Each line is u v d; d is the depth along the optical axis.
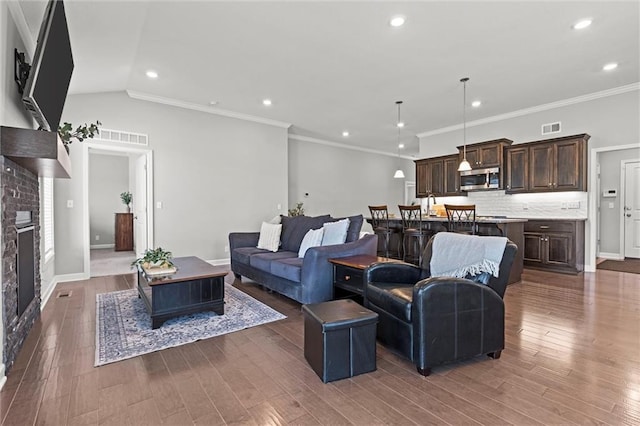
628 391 1.79
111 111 4.77
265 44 3.47
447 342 2.01
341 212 8.84
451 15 2.95
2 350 1.93
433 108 5.73
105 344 2.41
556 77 4.39
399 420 1.55
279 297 3.72
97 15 2.77
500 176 5.92
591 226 5.15
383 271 2.64
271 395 1.76
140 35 3.25
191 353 2.28
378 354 2.29
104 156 8.34
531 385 1.85
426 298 1.95
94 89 4.52
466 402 1.69
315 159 8.27
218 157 5.80
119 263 5.88
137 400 1.71
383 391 1.80
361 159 9.35
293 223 4.55
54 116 2.48
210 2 2.72
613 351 2.28
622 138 4.85
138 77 4.34
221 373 2.00
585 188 5.11
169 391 1.80
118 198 8.52
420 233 5.26
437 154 7.31
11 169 2.21
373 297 2.43
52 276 4.13
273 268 3.63
